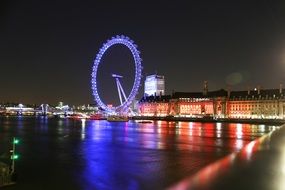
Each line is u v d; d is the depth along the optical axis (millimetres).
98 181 43406
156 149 77188
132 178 45156
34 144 87125
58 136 115062
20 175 46250
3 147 78625
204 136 115562
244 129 160375
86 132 137625
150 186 40219
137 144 88562
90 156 65688
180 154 68125
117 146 83312
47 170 49688
